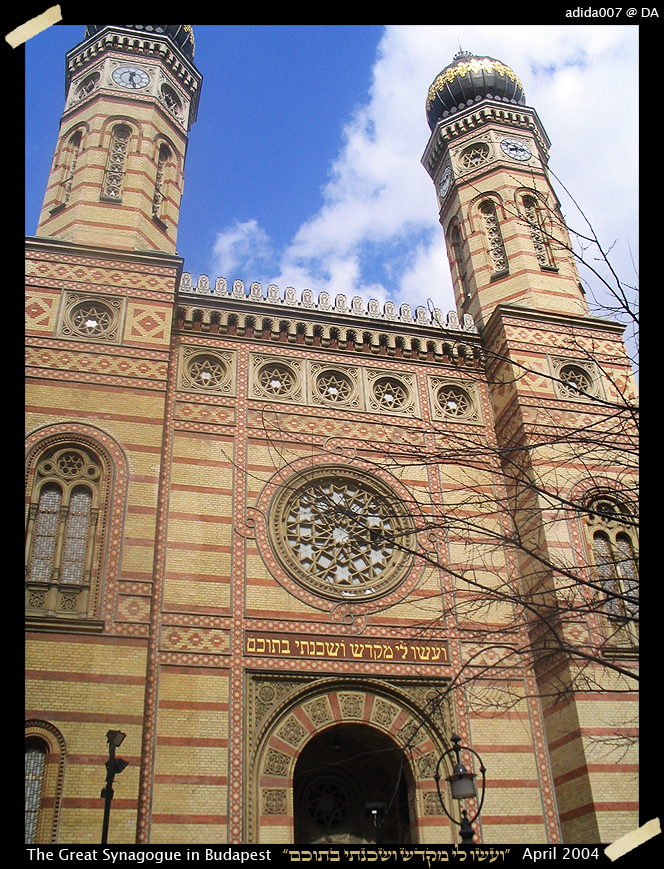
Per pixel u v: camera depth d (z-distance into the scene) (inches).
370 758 751.7
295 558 768.9
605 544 815.7
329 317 939.3
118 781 583.5
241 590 733.9
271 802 647.1
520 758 716.7
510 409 893.8
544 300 992.2
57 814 560.4
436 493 851.4
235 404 845.8
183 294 895.1
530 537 815.1
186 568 730.8
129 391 772.6
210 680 679.1
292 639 721.6
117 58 1050.1
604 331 970.7
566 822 685.9
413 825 682.8
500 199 1091.9
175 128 1046.4
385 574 791.1
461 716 724.0
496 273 1036.5
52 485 716.7
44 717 594.2
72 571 680.4
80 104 1013.8
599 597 744.3
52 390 753.0
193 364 864.3
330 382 906.1
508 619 785.6
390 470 852.0
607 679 721.6
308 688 701.3
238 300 911.7
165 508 758.5
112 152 969.5
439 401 930.7
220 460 804.0
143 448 745.0
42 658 617.0
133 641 644.7
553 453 842.8
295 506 807.7
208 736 652.7
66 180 956.6
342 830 721.0
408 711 719.7
